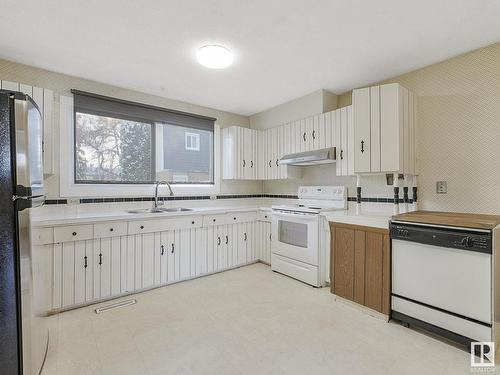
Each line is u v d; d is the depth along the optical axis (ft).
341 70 8.73
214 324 6.91
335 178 10.91
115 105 9.87
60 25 6.23
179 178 11.78
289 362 5.42
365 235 7.60
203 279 10.28
